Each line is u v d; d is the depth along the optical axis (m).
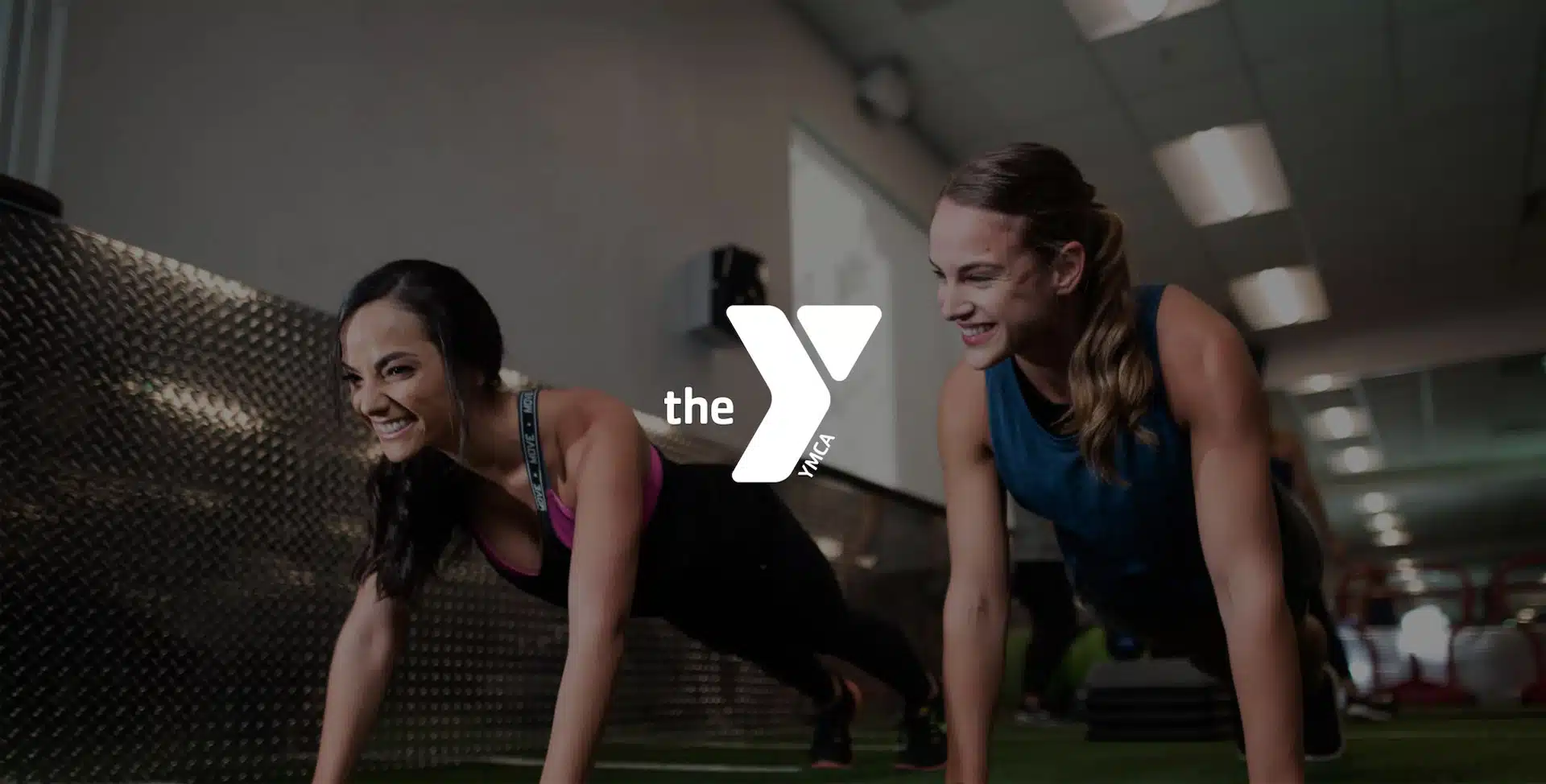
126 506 1.69
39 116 2.09
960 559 1.14
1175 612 1.35
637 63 4.11
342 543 2.03
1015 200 0.92
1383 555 21.33
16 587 1.54
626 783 1.82
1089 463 1.00
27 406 1.58
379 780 1.88
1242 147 6.47
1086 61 5.69
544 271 3.45
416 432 1.06
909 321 6.23
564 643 2.53
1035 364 1.05
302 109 2.67
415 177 2.99
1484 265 8.13
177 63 2.37
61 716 1.57
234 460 1.86
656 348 3.94
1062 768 2.21
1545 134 6.21
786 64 5.19
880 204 6.15
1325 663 1.94
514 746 2.34
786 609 1.73
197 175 2.38
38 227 1.62
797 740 2.96
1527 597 17.72
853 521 3.34
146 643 1.69
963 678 1.09
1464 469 14.07
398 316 1.04
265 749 1.85
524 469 1.18
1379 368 9.58
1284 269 8.18
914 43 5.61
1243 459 0.96
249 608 1.86
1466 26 5.27
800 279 5.54
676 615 1.64
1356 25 5.29
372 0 2.94
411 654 2.12
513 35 3.48
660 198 4.12
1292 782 0.89
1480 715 4.36
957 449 1.17
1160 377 1.00
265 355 1.94
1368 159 6.55
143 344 1.74
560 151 3.61
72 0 2.16
